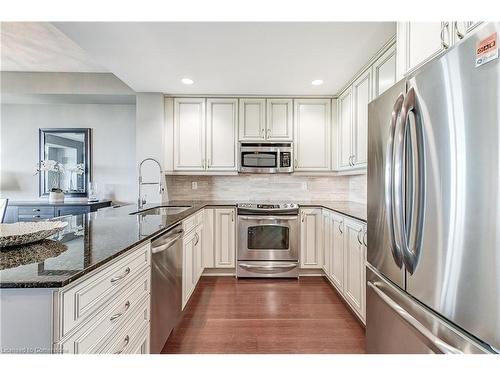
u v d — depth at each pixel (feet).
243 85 10.55
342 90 10.98
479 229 2.69
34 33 8.26
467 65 2.82
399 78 5.29
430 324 3.37
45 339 2.56
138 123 11.37
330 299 9.00
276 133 11.82
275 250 10.90
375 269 4.99
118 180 13.61
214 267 11.14
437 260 3.23
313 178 12.85
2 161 13.39
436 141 3.23
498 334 2.51
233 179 12.87
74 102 12.91
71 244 3.92
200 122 11.82
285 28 6.48
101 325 3.25
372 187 5.02
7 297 2.58
